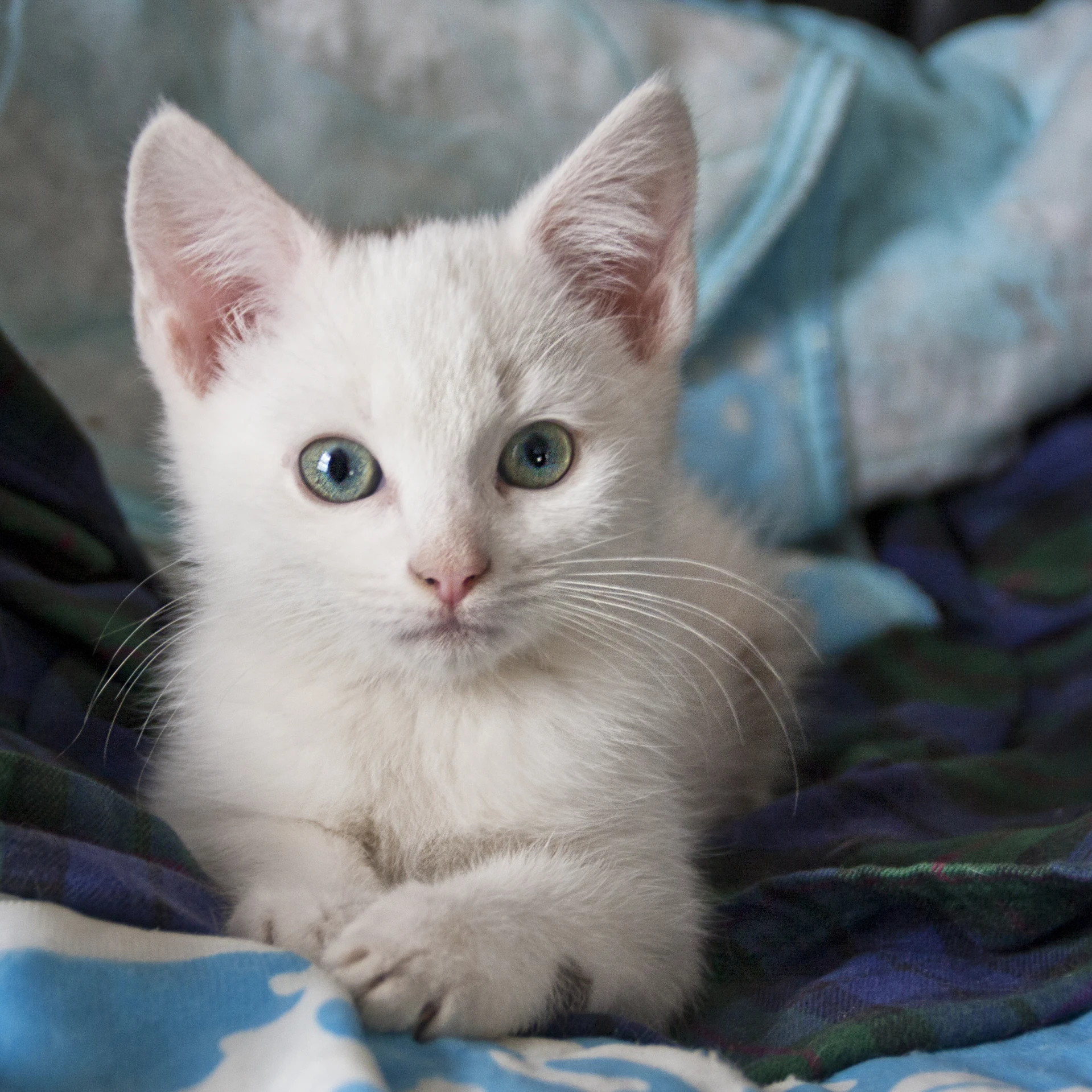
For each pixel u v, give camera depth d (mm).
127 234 330
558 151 513
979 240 528
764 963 321
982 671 440
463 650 312
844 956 320
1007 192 537
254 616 324
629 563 331
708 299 486
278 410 318
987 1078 275
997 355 513
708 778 377
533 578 315
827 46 558
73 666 349
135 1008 257
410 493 310
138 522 453
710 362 503
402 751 320
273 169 481
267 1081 253
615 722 329
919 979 306
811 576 463
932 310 513
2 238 449
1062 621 459
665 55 521
